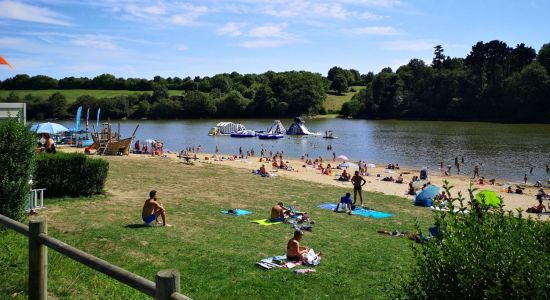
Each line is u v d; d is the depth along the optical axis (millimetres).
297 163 53469
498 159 56906
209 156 58281
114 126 122812
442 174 46844
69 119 149500
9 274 7555
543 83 115812
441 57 165625
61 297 7117
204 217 18203
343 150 69188
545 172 47125
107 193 21438
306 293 9938
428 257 4738
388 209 23875
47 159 18828
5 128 11531
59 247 5176
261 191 27641
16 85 189625
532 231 4734
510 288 4105
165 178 30000
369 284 10734
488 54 138375
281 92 170250
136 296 7848
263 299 9445
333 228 17906
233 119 160125
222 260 11992
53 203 18016
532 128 102188
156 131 107750
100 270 4512
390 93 154125
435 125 118562
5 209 11367
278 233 16172
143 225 15477
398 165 52938
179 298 3535
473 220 4773
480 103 131375
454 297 4430
